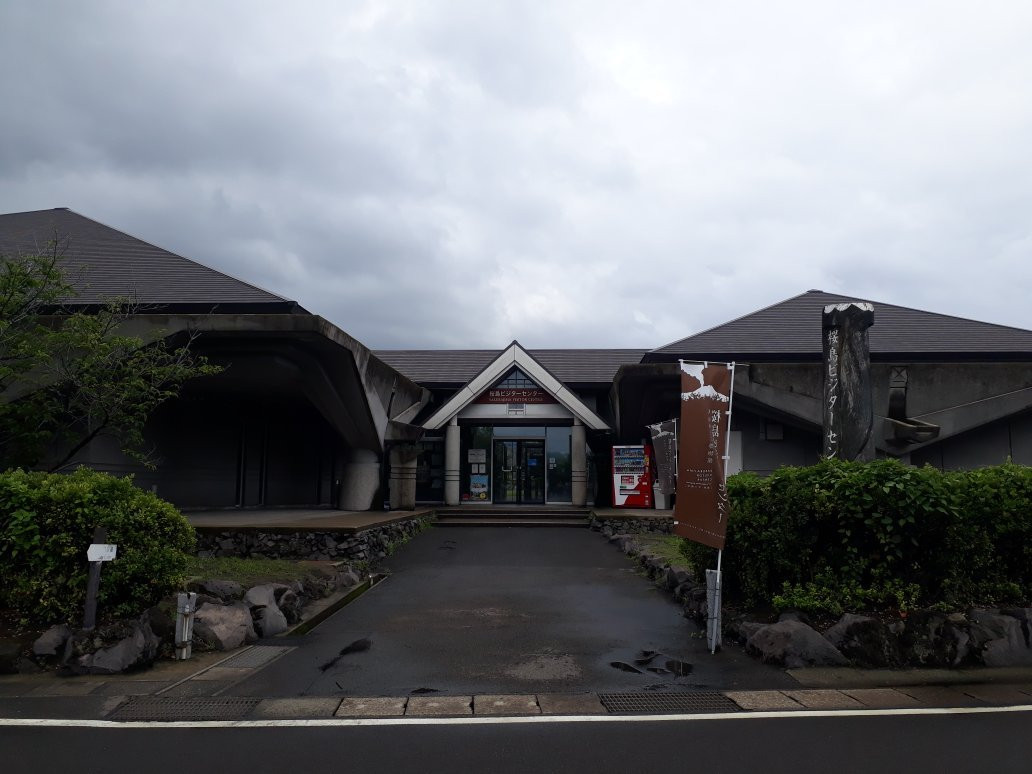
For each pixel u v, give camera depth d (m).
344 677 6.73
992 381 18.19
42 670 6.65
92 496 7.30
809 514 7.79
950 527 7.52
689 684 6.52
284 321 13.81
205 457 19.78
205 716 5.59
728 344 20.55
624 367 18.41
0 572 7.11
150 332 12.95
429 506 22.92
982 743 4.99
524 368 23.20
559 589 11.52
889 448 16.80
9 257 14.53
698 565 9.26
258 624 8.35
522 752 4.82
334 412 18.34
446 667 7.09
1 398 12.63
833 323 9.96
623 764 4.61
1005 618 7.29
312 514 18.19
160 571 7.50
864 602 7.52
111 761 4.64
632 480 21.66
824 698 6.07
